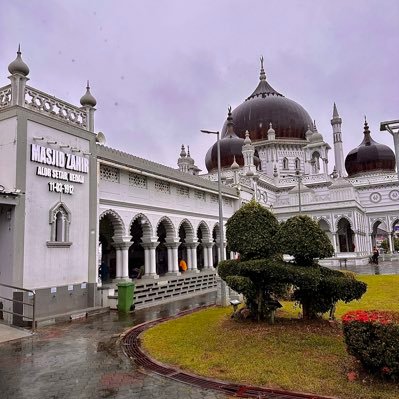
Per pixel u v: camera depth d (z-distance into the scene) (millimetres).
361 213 43312
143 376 6543
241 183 31969
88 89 15000
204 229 24953
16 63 11914
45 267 12172
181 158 47688
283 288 9781
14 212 11367
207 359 7172
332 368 6402
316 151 49812
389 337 5684
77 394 5805
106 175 16250
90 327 10867
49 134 12828
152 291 16203
